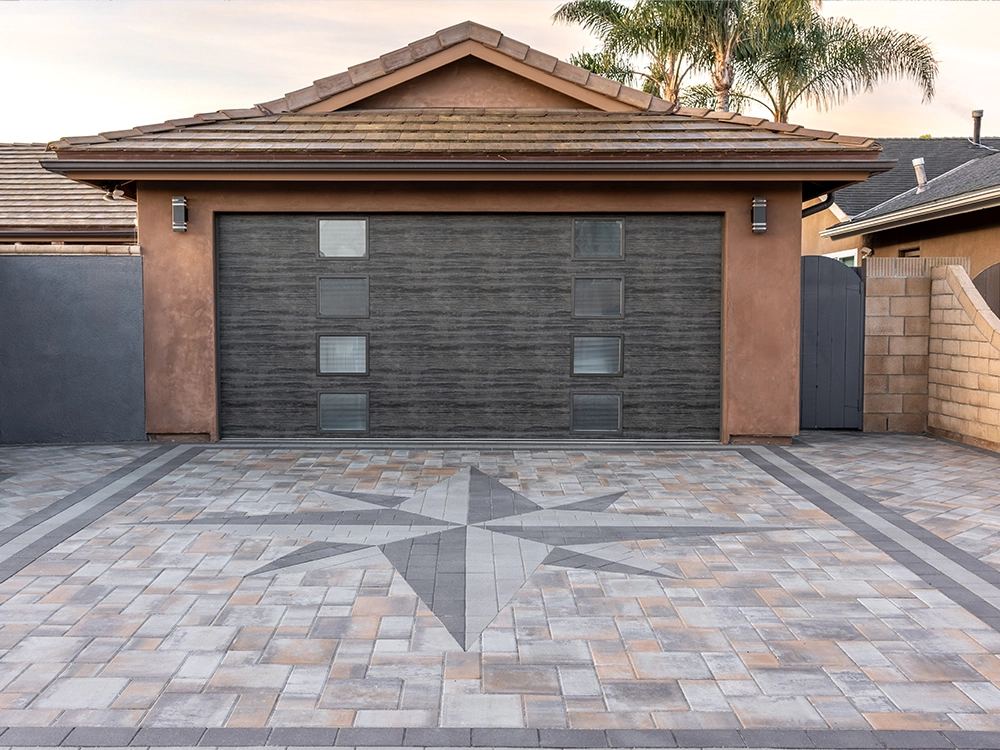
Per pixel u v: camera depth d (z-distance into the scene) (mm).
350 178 8977
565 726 3371
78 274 9320
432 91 10484
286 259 9461
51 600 4668
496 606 4625
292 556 5469
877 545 5742
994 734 3324
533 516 6469
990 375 9172
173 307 9383
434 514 6516
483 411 9562
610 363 9547
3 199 13516
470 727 3359
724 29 20672
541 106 10516
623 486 7445
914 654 4043
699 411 9594
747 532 6043
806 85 21812
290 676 3781
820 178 8969
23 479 7594
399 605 4633
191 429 9477
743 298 9344
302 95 10227
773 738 3291
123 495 7035
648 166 8758
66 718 3402
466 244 9445
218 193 9281
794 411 9445
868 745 3248
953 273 9883
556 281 9469
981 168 15977
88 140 8953
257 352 9531
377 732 3314
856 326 10484
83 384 9391
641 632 4285
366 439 9562
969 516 6473
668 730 3346
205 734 3287
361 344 9516
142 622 4375
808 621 4430
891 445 9531
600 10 21688
